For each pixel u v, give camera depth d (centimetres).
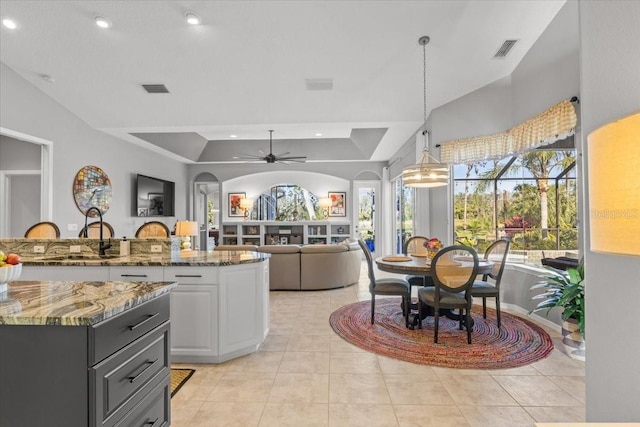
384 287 366
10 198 543
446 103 468
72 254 320
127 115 503
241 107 479
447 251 306
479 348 300
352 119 509
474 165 464
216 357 272
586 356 145
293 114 497
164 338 171
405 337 329
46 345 120
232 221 912
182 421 197
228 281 276
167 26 333
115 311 131
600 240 96
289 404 215
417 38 348
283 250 534
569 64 321
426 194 509
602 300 135
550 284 301
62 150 481
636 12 117
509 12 325
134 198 655
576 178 320
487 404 215
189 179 896
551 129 335
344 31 338
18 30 342
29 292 158
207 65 392
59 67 400
